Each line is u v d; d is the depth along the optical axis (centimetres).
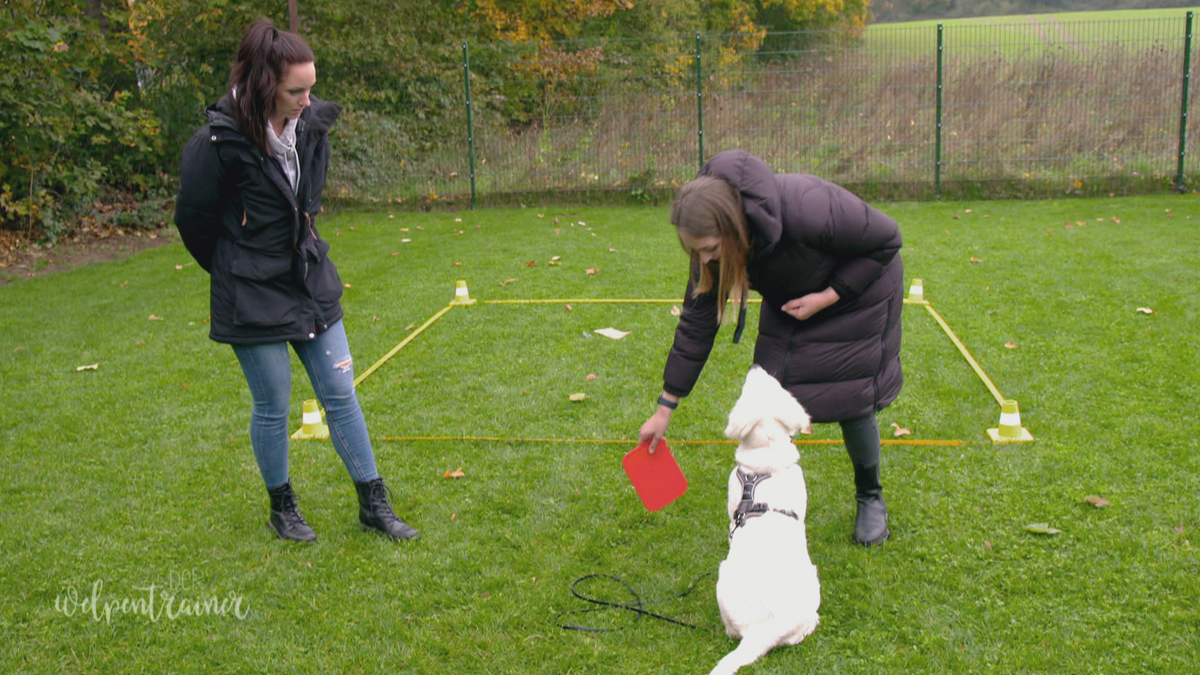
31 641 273
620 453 396
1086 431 394
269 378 306
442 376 505
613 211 1073
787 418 264
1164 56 1020
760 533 251
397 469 388
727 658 236
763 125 1105
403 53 1195
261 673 256
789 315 293
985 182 1070
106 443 426
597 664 256
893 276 293
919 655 252
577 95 1152
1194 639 253
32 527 343
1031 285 639
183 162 282
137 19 1129
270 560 317
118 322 646
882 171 1090
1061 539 309
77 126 970
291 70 271
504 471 383
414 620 279
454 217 1072
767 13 2425
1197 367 460
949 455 378
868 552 307
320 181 306
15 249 918
